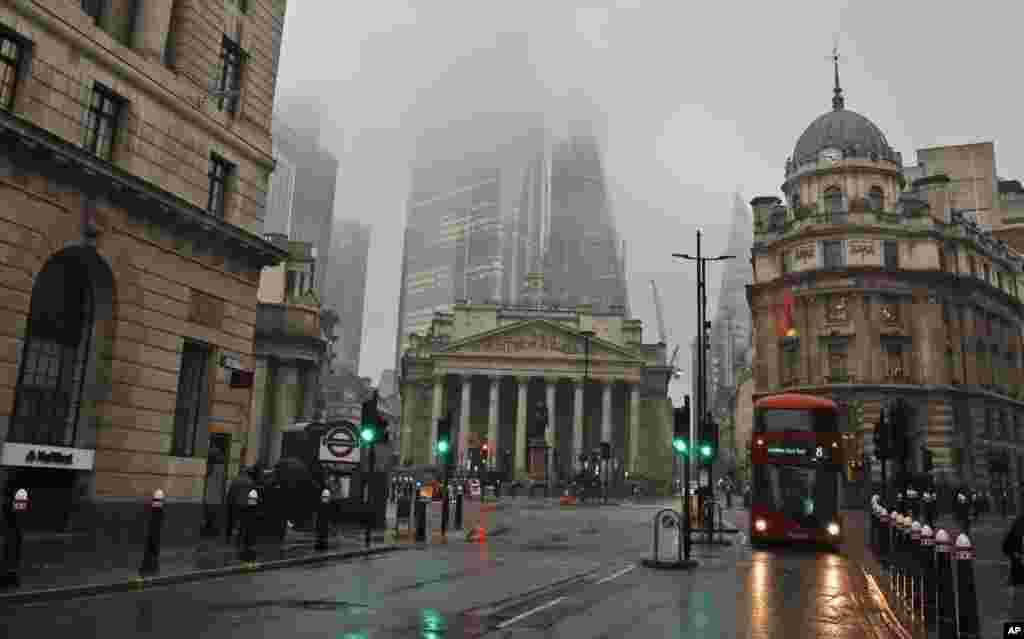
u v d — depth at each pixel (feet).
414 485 144.46
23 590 37.42
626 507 195.52
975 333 214.28
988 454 205.67
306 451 91.61
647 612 41.29
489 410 346.74
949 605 33.63
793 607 44.60
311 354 203.31
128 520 65.72
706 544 88.69
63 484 61.41
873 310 200.03
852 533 116.06
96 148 65.00
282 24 91.09
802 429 87.20
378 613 37.99
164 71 71.46
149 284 68.44
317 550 64.49
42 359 61.36
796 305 208.03
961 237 209.97
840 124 221.46
